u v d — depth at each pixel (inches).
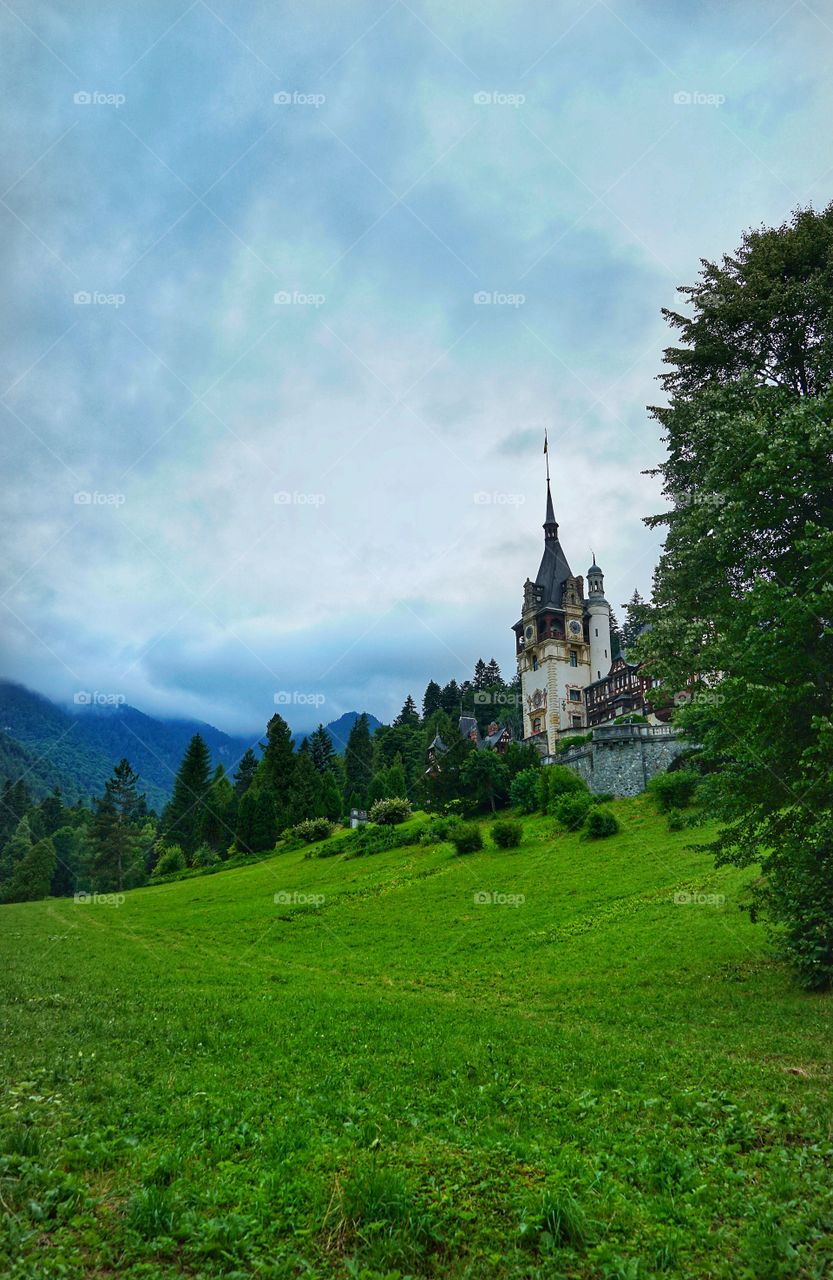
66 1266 225.0
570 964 980.6
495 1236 253.9
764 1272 231.6
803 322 797.2
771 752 715.4
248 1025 617.0
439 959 1115.3
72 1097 396.8
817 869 710.5
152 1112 370.3
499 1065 482.9
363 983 965.2
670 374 890.7
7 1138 314.8
